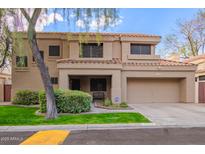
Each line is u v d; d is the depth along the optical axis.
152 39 24.03
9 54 22.14
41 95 15.58
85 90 23.59
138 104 21.58
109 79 23.70
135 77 22.20
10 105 20.92
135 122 12.09
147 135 9.65
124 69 21.84
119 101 21.06
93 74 21.11
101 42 23.09
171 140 8.77
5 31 16.53
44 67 13.53
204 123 11.98
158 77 22.30
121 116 13.83
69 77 23.00
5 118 13.64
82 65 21.03
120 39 23.67
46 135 9.88
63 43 23.48
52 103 13.48
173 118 13.40
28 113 15.70
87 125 11.58
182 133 10.02
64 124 11.82
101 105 19.75
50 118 13.26
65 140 8.95
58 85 22.14
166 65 22.12
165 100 23.20
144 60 23.78
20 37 14.72
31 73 23.05
